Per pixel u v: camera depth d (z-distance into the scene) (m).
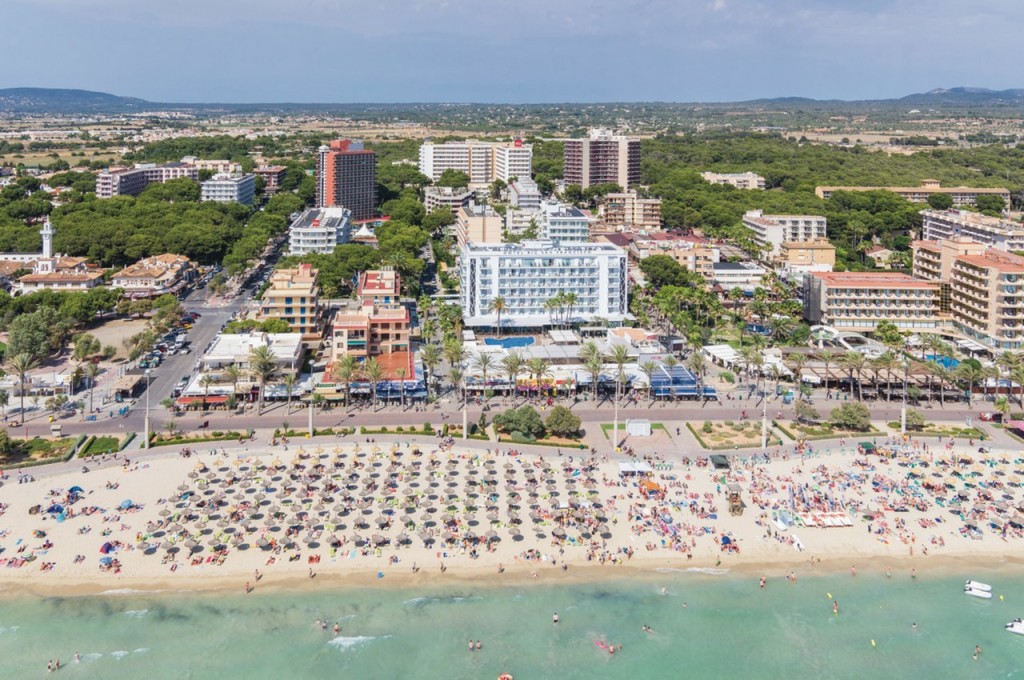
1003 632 149.25
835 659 141.88
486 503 184.75
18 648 139.50
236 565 161.38
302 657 139.38
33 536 168.38
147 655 138.75
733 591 159.12
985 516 183.62
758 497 190.62
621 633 147.25
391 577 159.75
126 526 172.88
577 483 195.25
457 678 135.50
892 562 168.50
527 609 152.75
